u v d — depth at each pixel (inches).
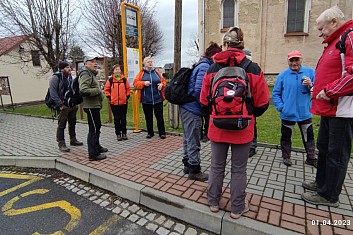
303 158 162.4
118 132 218.8
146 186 125.6
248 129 90.0
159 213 114.5
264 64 622.8
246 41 626.8
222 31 631.8
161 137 222.5
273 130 237.1
